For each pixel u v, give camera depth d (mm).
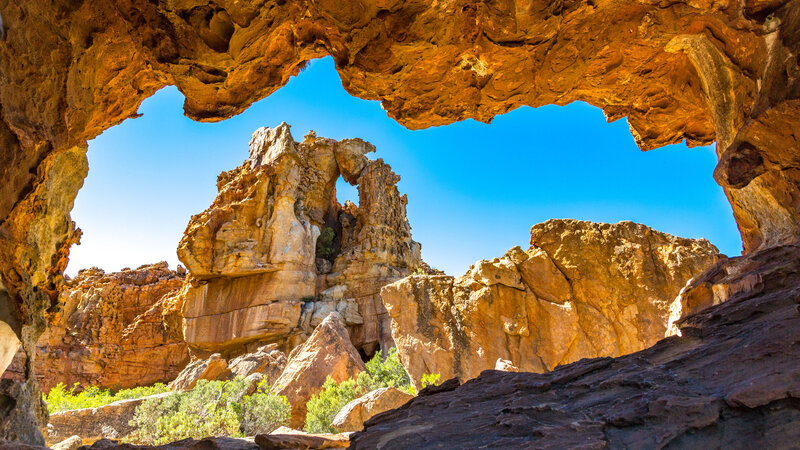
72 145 9781
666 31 9680
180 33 9141
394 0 8898
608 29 9938
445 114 12633
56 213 11969
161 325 54688
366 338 44250
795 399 3646
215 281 46812
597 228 18719
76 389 49562
